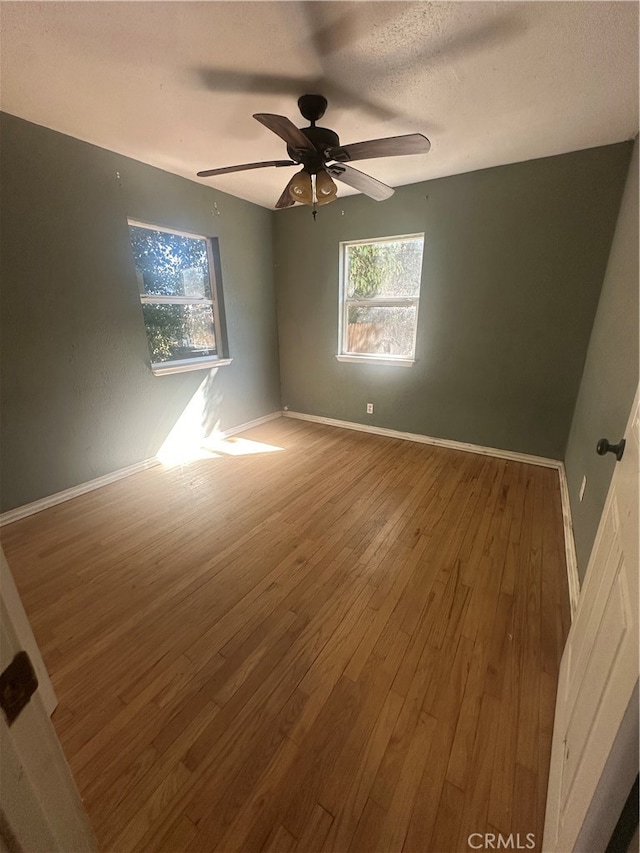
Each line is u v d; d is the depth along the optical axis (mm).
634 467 834
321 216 3701
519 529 2252
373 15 1360
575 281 2742
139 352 3020
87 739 1173
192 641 1519
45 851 419
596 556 1114
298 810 1006
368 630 1563
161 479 2982
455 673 1374
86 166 2465
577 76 1716
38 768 420
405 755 1124
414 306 3520
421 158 2660
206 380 3648
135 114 2080
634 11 1326
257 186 3303
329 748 1145
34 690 423
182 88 1824
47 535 2242
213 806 1014
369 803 1019
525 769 1086
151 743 1162
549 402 3043
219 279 3604
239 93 1865
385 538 2184
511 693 1300
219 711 1254
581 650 1036
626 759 578
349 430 4148
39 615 1648
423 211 3176
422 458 3346
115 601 1727
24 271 2289
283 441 3816
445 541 2148
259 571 1919
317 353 4195
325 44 1514
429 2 1305
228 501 2629
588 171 2529
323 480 2930
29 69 1671
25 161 2193
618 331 1855
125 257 2793
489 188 2875
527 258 2867
